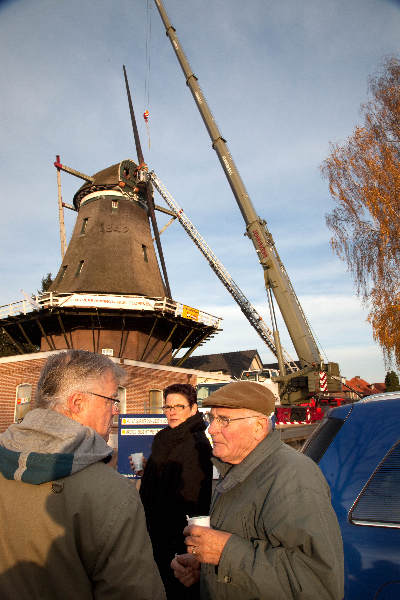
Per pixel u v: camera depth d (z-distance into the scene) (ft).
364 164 53.06
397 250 49.37
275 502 5.29
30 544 4.40
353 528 6.91
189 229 89.20
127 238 90.22
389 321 48.47
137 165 98.22
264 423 6.36
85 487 4.61
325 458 8.25
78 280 83.25
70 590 4.38
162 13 79.97
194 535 5.37
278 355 58.23
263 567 4.86
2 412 66.90
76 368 5.48
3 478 4.73
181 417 10.68
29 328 80.89
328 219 54.08
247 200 62.49
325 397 55.26
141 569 4.56
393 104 52.44
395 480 7.09
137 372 64.54
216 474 13.91
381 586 6.23
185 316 74.33
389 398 8.59
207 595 5.67
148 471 10.57
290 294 58.34
